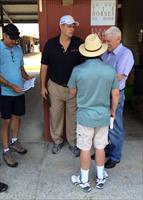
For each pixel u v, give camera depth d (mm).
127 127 5219
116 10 4043
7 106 3705
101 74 2850
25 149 4160
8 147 3854
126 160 3908
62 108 4043
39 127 5223
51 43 3770
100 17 4055
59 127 4113
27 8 11422
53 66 3830
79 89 2961
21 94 3809
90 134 3086
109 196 3150
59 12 4027
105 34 3375
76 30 4094
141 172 3619
